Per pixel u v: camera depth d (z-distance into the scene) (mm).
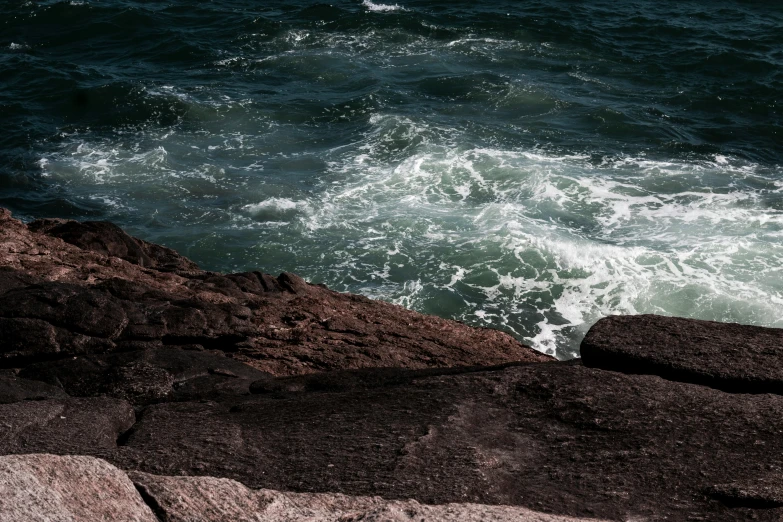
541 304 16359
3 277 8516
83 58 31141
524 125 24891
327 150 23344
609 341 5168
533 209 19641
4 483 2984
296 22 33469
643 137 24312
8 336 7602
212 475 4035
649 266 17234
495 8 34906
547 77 28844
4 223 11766
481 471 3893
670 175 21594
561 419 4402
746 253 17641
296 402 4992
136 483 3332
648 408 4398
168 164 22656
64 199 20969
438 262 17609
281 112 25922
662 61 30375
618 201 20078
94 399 5176
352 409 4703
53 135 24781
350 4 35188
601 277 16953
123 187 21578
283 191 20859
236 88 27953
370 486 3803
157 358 7258
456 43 31672
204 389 6855
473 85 27781
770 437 4098
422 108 26062
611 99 27078
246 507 3354
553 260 17438
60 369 7004
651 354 4992
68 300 8086
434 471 3914
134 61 30812
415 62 29969
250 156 23156
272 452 4238
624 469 3947
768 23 34062
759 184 21250
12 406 5023
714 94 27594
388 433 4320
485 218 19219
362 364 8883
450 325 10844
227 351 8828
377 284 17062
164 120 25672
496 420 4449
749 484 3723
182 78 28953
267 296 10898
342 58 30344
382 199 20391
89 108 26641
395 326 10344
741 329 5262
